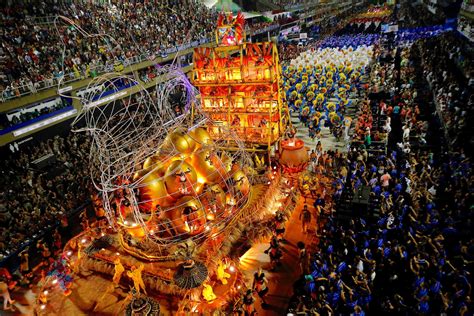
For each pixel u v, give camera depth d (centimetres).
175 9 5559
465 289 1502
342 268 1680
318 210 2178
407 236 1806
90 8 4234
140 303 1447
